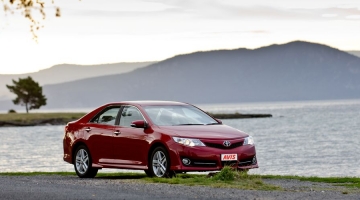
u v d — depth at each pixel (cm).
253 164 2108
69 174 2638
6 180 2141
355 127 15575
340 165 6012
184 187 1750
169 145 2033
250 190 1689
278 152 7844
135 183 1892
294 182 2119
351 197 1548
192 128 2103
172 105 2245
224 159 2031
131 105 2236
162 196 1522
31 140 11150
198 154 2009
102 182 1948
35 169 5325
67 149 2403
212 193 1595
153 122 2134
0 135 13700
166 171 2041
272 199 1485
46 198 1493
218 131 2102
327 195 1588
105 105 2325
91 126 2316
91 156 2292
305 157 7044
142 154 2120
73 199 1467
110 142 2223
